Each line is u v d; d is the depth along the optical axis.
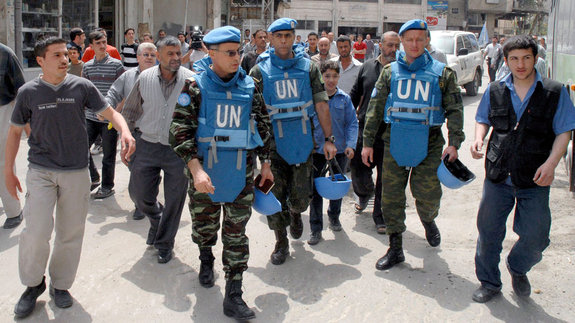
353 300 3.97
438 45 16.61
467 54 16.67
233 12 26.09
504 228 3.85
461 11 54.88
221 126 3.60
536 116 3.54
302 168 4.43
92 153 8.37
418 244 5.04
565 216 5.77
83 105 3.70
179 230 5.36
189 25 18.72
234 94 3.61
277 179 4.42
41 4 11.55
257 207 3.87
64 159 3.63
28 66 11.31
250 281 4.28
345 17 52.62
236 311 3.63
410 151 4.26
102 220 5.62
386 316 3.75
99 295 4.02
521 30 60.22
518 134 3.60
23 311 3.66
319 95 4.39
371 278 4.32
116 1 14.99
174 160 4.39
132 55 9.38
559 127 3.52
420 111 4.24
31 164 3.66
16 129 3.64
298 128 4.34
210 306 3.89
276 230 4.53
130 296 4.02
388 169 4.41
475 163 8.31
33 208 3.59
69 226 3.74
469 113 13.58
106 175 6.32
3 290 4.08
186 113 3.57
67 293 3.88
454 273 4.41
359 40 21.02
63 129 3.59
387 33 5.40
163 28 17.94
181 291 4.11
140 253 4.77
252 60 7.61
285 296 4.04
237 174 3.62
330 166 4.50
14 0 10.59
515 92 3.63
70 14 12.60
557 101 3.52
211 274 4.18
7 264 4.53
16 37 10.72
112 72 6.44
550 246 4.95
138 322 3.68
